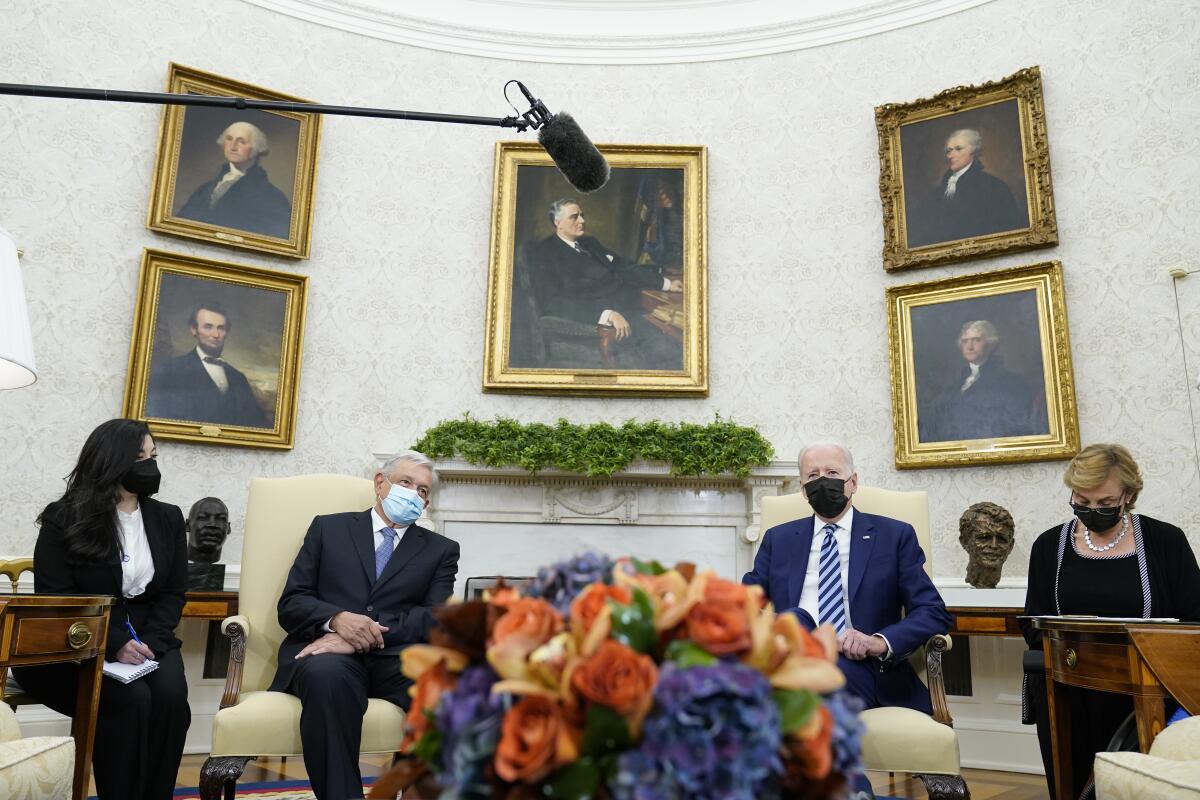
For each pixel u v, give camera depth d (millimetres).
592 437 5734
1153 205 5430
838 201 6324
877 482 5871
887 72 6391
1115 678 2582
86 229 5598
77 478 3328
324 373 6078
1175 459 5098
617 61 6770
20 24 5633
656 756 1064
